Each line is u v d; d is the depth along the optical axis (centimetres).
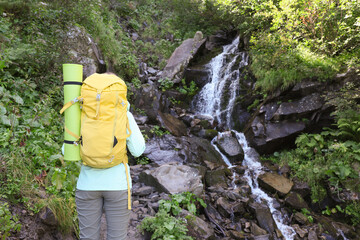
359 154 525
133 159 545
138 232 312
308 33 684
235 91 753
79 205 194
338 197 498
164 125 638
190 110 789
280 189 508
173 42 1066
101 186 188
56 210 287
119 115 187
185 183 420
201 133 674
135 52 938
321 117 594
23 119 378
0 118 340
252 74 743
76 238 297
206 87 802
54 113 448
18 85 425
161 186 413
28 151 334
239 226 418
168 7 1201
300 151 585
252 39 721
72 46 570
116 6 1043
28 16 545
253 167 582
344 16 641
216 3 920
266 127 630
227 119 737
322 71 599
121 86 191
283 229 443
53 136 401
